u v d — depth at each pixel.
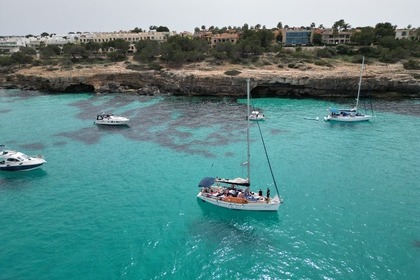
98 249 31.73
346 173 47.66
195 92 108.69
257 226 35.19
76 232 34.56
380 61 126.44
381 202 39.44
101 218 37.16
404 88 99.38
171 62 131.25
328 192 42.06
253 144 60.50
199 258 30.28
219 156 54.97
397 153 55.19
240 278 27.77
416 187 43.16
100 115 76.38
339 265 29.00
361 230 34.00
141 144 61.81
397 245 31.47
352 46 154.38
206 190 40.50
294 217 36.66
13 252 31.48
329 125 72.50
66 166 52.41
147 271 28.70
